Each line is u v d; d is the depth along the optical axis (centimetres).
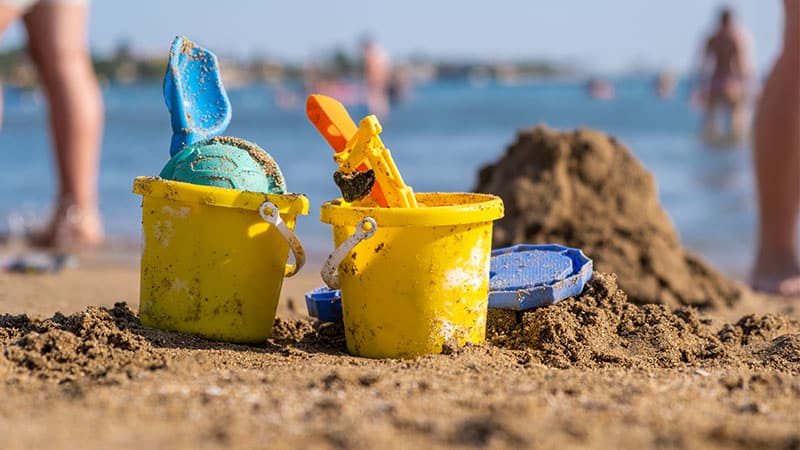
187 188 154
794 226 229
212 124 166
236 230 155
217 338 157
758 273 230
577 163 212
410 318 153
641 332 163
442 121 801
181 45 165
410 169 476
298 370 146
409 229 152
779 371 155
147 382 140
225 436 126
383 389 138
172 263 157
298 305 200
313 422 129
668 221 214
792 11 222
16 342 150
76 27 291
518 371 147
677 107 1033
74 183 295
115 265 258
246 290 157
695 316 170
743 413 133
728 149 567
